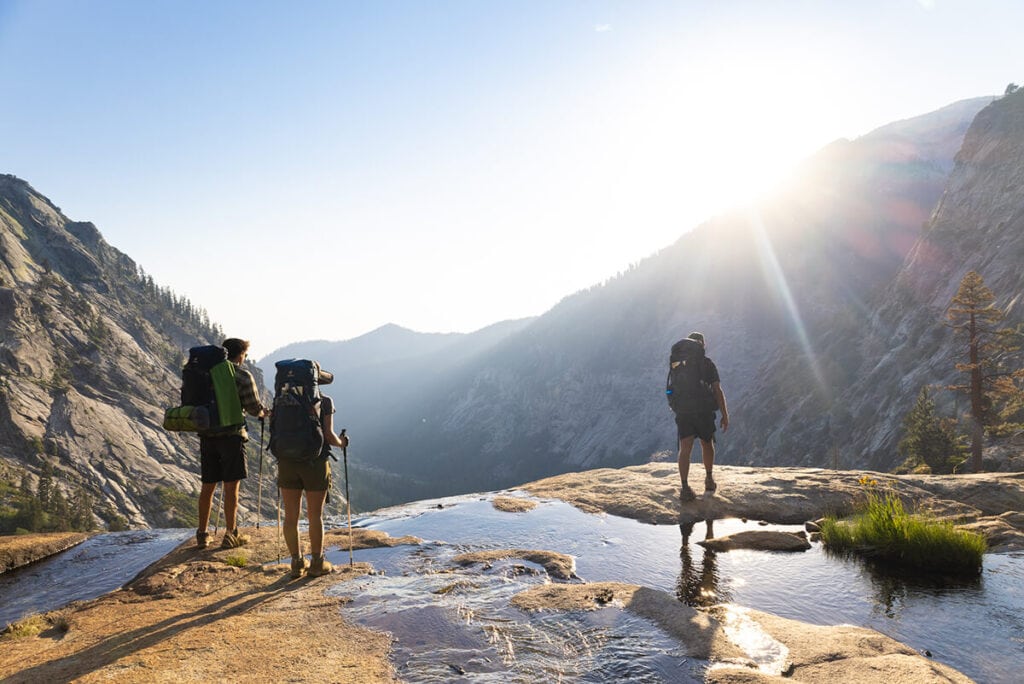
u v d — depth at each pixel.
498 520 7.44
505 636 3.43
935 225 137.12
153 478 186.50
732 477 9.20
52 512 141.62
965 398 71.81
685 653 3.12
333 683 2.87
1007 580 4.81
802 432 139.75
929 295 128.12
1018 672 3.22
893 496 7.60
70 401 197.25
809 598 4.47
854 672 2.93
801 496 7.91
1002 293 91.62
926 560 5.17
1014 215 109.44
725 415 8.20
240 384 6.45
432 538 6.66
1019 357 49.22
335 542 6.57
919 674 2.83
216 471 6.45
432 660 3.12
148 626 3.97
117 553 7.32
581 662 3.05
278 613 4.07
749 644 3.33
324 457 5.31
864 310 187.88
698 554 5.75
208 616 4.12
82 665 3.23
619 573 5.14
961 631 3.80
